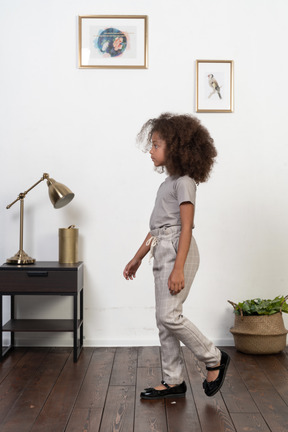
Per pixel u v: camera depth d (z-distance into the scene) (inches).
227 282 138.0
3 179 137.1
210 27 137.4
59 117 137.1
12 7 136.3
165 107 137.4
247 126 137.6
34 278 121.8
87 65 136.6
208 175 93.5
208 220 137.6
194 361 118.6
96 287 137.4
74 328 120.6
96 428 80.1
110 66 136.6
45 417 84.6
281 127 138.0
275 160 138.0
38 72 136.7
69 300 137.9
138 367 114.4
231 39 137.5
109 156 137.3
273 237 138.3
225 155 137.6
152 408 88.5
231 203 137.7
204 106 137.0
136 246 137.5
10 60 136.4
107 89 137.3
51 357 124.0
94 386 100.4
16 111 136.7
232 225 137.9
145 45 136.8
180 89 137.4
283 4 137.5
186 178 89.0
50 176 137.3
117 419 83.7
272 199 138.0
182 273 86.2
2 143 136.7
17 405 90.1
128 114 137.3
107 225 137.5
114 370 112.0
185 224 87.0
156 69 137.2
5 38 136.3
